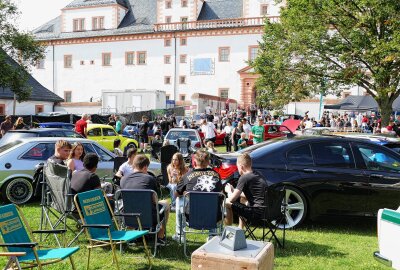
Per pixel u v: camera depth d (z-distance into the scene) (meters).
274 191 6.80
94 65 63.06
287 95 24.34
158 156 15.99
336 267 6.18
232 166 8.25
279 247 7.02
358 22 20.89
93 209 5.96
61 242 7.05
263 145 8.63
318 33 21.98
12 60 28.09
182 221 6.54
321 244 7.28
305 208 8.05
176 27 59.62
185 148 16.00
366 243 7.43
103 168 10.93
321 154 8.26
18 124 17.72
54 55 64.94
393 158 8.34
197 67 58.16
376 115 33.44
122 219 6.70
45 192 7.46
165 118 30.38
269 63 24.52
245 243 4.01
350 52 21.42
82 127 17.77
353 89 49.56
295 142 8.37
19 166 10.12
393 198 8.12
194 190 6.71
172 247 6.95
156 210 6.31
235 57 56.53
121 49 61.72
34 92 45.28
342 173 8.09
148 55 60.47
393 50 19.25
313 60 23.39
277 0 25.56
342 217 8.09
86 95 63.41
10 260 4.42
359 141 8.45
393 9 19.81
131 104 39.44
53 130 13.28
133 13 64.38
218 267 3.80
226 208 7.06
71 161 8.34
